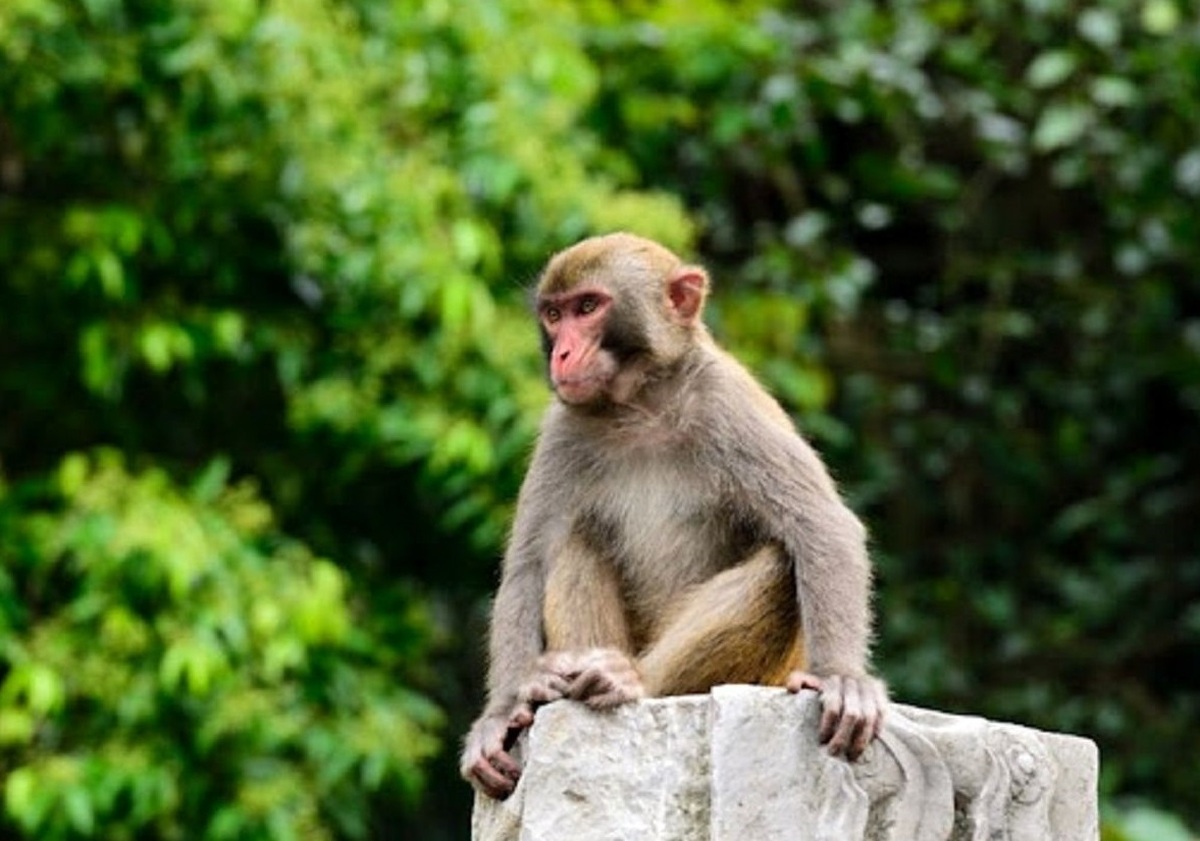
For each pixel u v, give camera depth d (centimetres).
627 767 1492
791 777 1467
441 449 2759
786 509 1697
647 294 1764
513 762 1588
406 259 2753
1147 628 3750
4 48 2753
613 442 1770
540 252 2852
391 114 2872
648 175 3366
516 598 1747
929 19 3512
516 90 2859
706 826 1468
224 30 2777
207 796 2733
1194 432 3941
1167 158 3594
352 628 2862
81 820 2589
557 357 1748
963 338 3828
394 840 3375
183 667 2714
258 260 2938
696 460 1753
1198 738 3628
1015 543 3841
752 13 3300
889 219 3688
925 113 3428
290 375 2841
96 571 2672
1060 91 3631
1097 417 3862
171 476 2928
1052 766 1546
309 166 2806
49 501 2794
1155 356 3812
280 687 2745
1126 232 3712
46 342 3005
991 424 3812
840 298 3372
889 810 1490
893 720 1502
